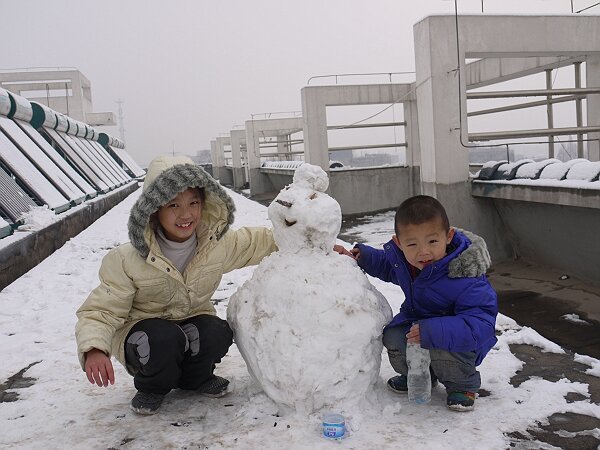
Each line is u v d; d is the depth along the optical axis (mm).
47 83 33500
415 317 2209
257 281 2223
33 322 3932
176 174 2158
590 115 12266
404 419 2084
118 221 10766
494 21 9992
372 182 17906
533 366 2588
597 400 2221
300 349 2023
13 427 2221
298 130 30953
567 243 8344
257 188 29828
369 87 17547
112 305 2178
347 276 2139
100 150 23047
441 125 9945
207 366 2348
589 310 7020
